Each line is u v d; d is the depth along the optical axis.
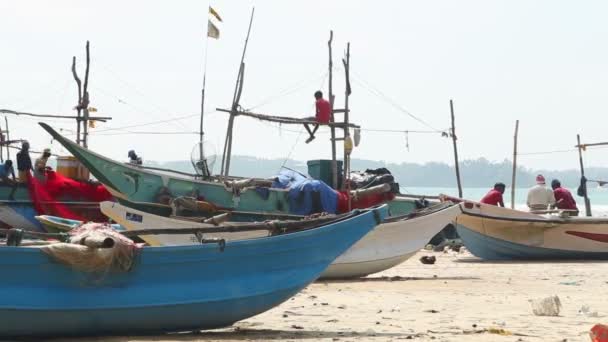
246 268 23.66
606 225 57.16
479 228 57.66
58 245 21.62
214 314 23.41
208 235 37.09
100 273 22.00
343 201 47.56
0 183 51.75
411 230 45.25
